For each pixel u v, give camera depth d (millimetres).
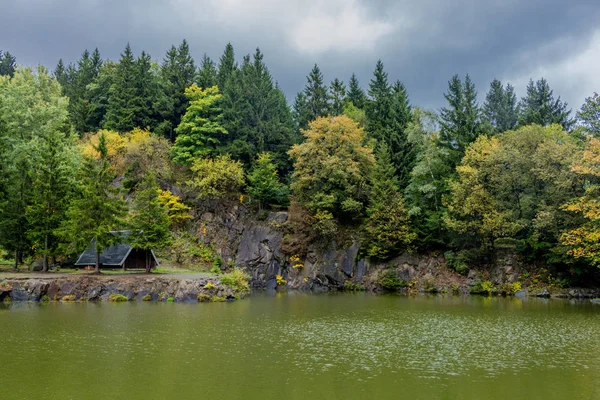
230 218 56531
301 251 54031
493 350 21234
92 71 85125
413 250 51000
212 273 45906
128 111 62844
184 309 31891
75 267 44531
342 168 54000
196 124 60906
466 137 54562
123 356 19078
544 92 66562
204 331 24469
